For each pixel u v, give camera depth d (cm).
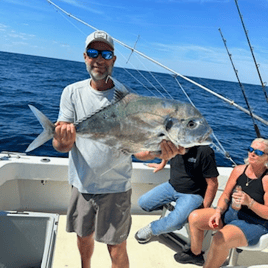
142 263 266
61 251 269
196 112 161
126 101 168
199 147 275
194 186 284
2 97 1216
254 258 271
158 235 298
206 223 254
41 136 161
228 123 1159
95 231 196
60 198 329
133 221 332
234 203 235
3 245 226
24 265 231
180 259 271
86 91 179
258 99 2633
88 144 184
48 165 307
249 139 920
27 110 1022
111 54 169
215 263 230
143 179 334
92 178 187
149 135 166
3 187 300
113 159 183
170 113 162
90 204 194
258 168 242
